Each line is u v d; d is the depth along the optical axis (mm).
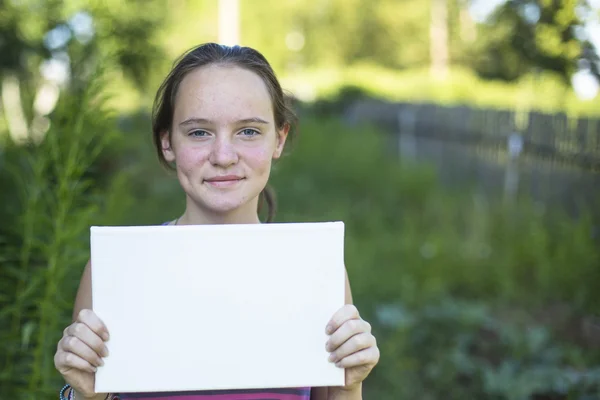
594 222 4531
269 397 1354
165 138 1528
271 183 7266
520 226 5129
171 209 5891
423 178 7574
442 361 3295
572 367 3291
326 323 1271
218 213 1414
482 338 3654
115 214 2820
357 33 22844
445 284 4434
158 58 5715
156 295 1250
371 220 6180
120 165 4461
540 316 3990
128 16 5375
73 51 3822
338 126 11148
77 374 1256
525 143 5949
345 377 1308
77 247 2121
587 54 4574
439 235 5336
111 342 1242
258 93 1384
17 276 2238
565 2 4379
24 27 4590
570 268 4113
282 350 1265
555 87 5672
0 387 2105
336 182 7812
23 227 2320
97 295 1242
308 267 1267
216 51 1416
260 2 21594
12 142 2947
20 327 2193
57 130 2215
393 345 3332
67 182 2092
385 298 4152
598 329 3719
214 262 1256
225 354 1257
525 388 3020
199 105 1354
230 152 1349
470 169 7441
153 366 1249
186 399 1341
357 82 14922
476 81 13344
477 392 3150
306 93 15742
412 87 14445
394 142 10250
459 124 7777
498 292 4359
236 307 1260
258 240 1261
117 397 1448
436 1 19891
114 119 2855
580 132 5020
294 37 23375
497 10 5449
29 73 4500
